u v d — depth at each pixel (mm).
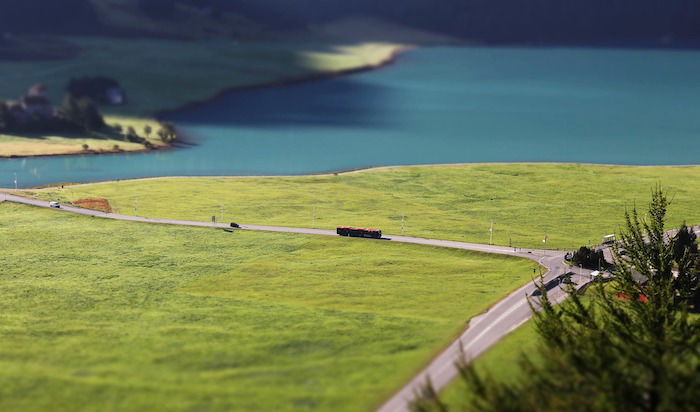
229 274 155625
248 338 120188
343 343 117500
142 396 98812
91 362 110312
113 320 129875
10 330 124000
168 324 127500
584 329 101875
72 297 141625
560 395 83062
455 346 114875
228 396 98812
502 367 104875
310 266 160500
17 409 95375
